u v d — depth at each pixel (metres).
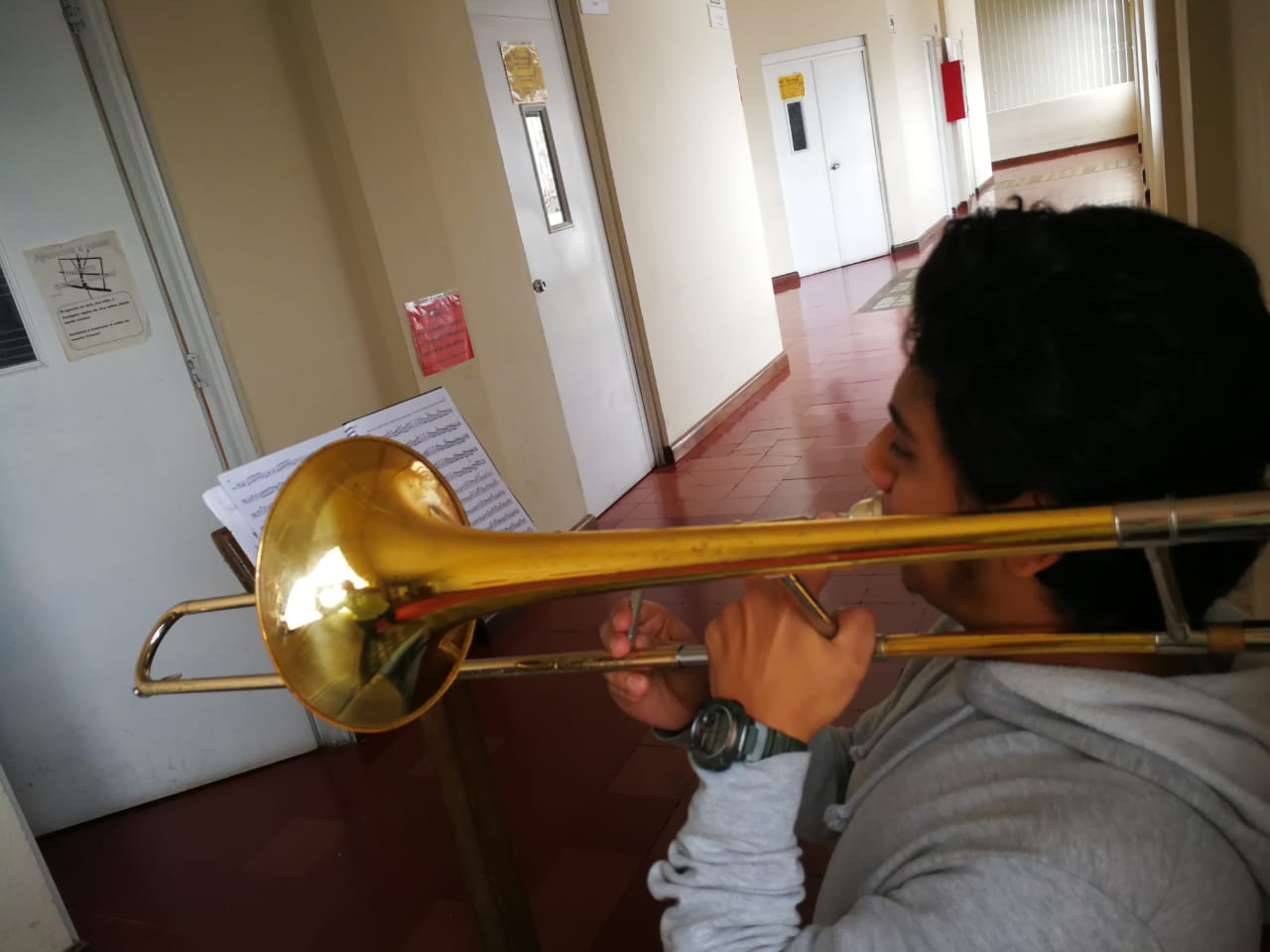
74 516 2.54
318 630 0.85
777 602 0.65
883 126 9.98
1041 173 14.52
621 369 4.62
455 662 0.94
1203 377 0.51
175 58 2.44
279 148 2.69
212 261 2.53
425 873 2.22
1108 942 0.52
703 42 5.42
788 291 9.62
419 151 3.03
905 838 0.63
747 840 0.62
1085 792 0.56
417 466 0.98
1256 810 0.54
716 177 5.52
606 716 2.70
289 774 2.77
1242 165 1.81
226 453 2.63
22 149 2.33
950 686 0.72
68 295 2.42
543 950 1.90
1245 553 0.61
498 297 3.45
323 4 2.72
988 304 0.53
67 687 2.63
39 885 2.04
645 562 0.68
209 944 2.13
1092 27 15.85
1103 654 0.64
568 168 4.18
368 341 2.96
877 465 0.67
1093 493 0.55
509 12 3.78
